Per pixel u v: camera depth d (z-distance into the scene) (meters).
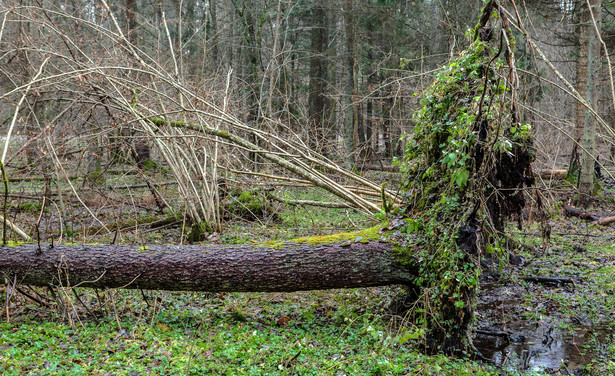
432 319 4.54
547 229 5.12
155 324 4.88
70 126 7.56
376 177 12.80
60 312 5.03
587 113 11.12
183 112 7.47
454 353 4.54
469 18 15.73
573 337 5.05
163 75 7.58
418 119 5.16
